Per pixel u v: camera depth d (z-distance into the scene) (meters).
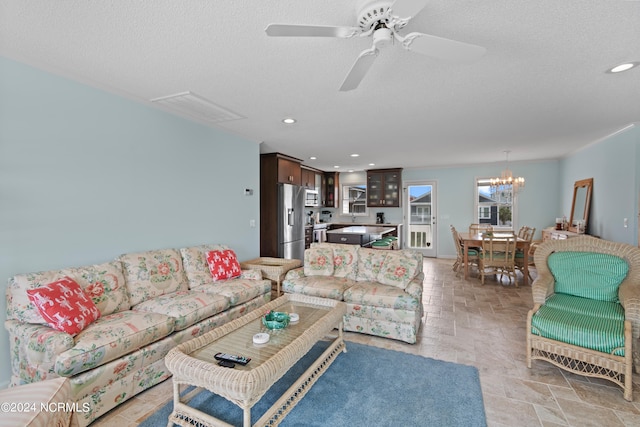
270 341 1.99
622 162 4.07
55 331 1.85
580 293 2.72
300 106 3.14
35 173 2.23
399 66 2.26
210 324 2.65
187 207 3.49
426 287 4.86
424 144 5.00
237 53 2.06
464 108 3.20
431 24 1.74
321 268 3.70
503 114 3.42
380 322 2.98
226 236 4.08
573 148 5.39
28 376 1.89
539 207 6.82
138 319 2.18
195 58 2.13
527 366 2.42
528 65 2.25
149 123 3.06
